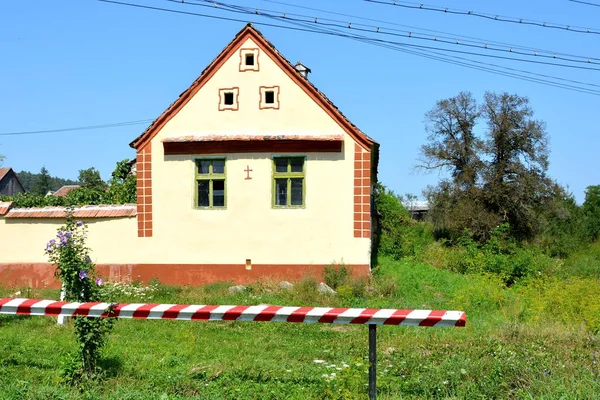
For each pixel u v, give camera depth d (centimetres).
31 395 773
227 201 1989
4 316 1400
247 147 1986
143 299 1730
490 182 4266
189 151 2006
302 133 1962
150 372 927
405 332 1282
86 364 887
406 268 2314
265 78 1991
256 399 791
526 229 4275
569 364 912
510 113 4366
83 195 2678
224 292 1847
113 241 2017
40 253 2019
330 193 1952
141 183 2022
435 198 4612
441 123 4756
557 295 1579
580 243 4688
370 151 1938
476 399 790
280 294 1781
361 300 1716
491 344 1101
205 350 1123
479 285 1816
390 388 840
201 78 2005
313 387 838
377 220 2983
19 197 2712
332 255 1942
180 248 1998
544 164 4338
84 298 902
